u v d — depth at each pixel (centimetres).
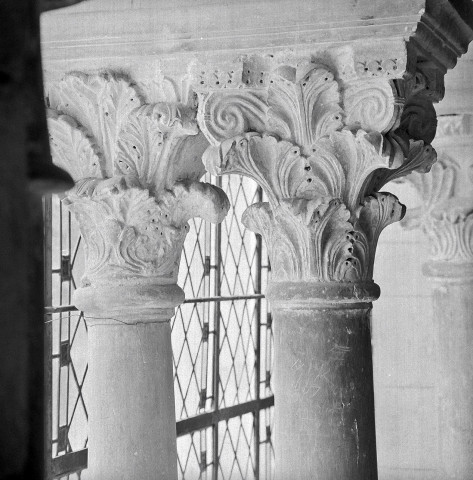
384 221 483
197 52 461
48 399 621
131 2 471
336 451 465
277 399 480
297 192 467
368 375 480
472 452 787
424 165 521
